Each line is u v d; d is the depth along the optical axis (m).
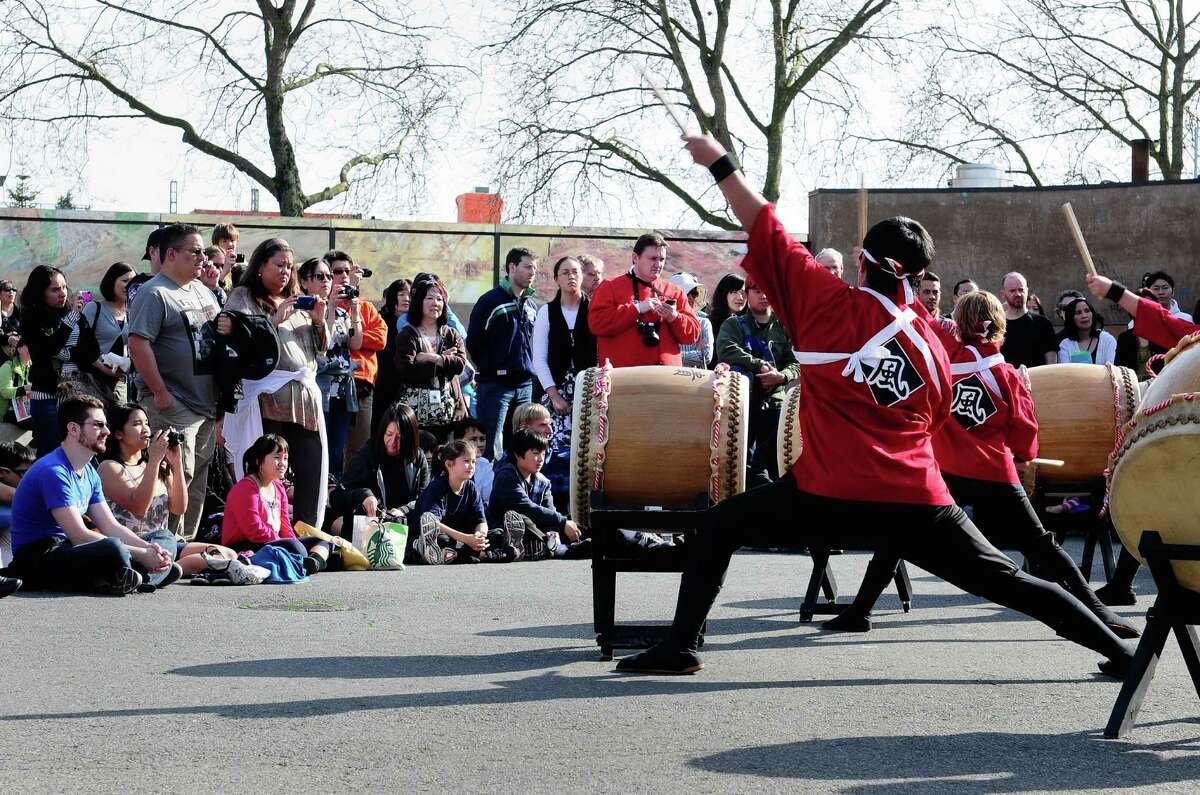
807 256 6.45
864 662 7.45
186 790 4.86
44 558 9.71
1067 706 6.31
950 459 8.23
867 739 5.65
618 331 11.90
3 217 18.86
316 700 6.30
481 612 9.23
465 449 12.63
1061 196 22.12
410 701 6.30
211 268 12.45
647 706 6.23
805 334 6.41
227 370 11.02
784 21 32.19
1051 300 22.23
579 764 5.22
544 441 13.03
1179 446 5.53
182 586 10.31
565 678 6.90
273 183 30.89
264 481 11.17
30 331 13.09
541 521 12.88
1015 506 8.20
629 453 7.57
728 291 14.40
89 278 19.09
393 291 15.27
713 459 7.54
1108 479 5.98
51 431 13.13
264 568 10.70
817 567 9.07
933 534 6.39
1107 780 5.08
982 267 22.28
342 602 9.62
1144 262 21.97
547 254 20.42
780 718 6.01
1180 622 5.84
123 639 7.86
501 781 4.99
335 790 4.88
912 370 6.35
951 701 6.40
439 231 20.14
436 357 13.68
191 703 6.21
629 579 11.09
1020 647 7.99
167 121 30.80
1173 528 5.75
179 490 10.82
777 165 32.12
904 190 22.27
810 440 6.45
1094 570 12.07
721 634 8.48
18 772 5.08
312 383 11.75
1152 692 6.60
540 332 13.91
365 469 12.82
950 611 9.55
